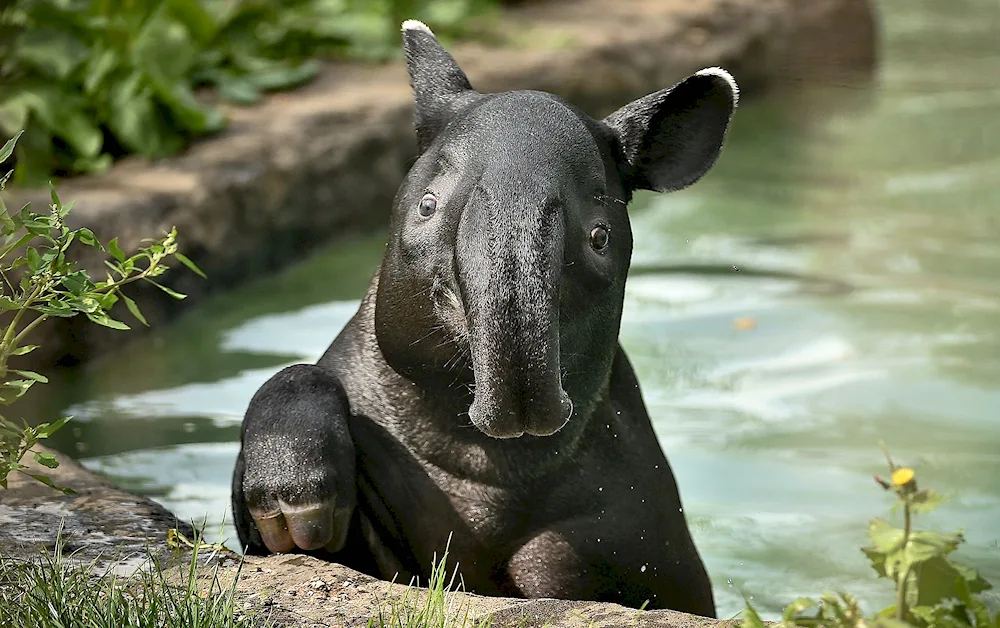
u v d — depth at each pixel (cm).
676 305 1596
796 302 1603
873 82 2839
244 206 1658
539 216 708
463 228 716
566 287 756
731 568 1046
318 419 807
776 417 1311
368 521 848
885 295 1630
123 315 1447
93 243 799
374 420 849
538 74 2244
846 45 2975
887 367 1424
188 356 1429
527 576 845
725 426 1295
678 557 902
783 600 1001
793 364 1436
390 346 813
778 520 1122
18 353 794
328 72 2136
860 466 1216
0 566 761
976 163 2228
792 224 1902
